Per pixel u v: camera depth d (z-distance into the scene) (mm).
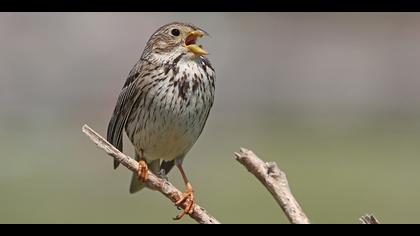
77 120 20047
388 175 15156
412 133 19766
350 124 20703
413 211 12820
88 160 16438
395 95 23094
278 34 25516
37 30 23531
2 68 21828
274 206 12922
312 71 23859
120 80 22312
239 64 23750
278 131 19844
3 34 23250
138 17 24594
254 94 22594
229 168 16062
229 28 25281
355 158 16953
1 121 19453
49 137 18547
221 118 20812
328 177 15070
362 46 25250
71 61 22641
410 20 25938
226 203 13141
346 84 23562
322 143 18516
